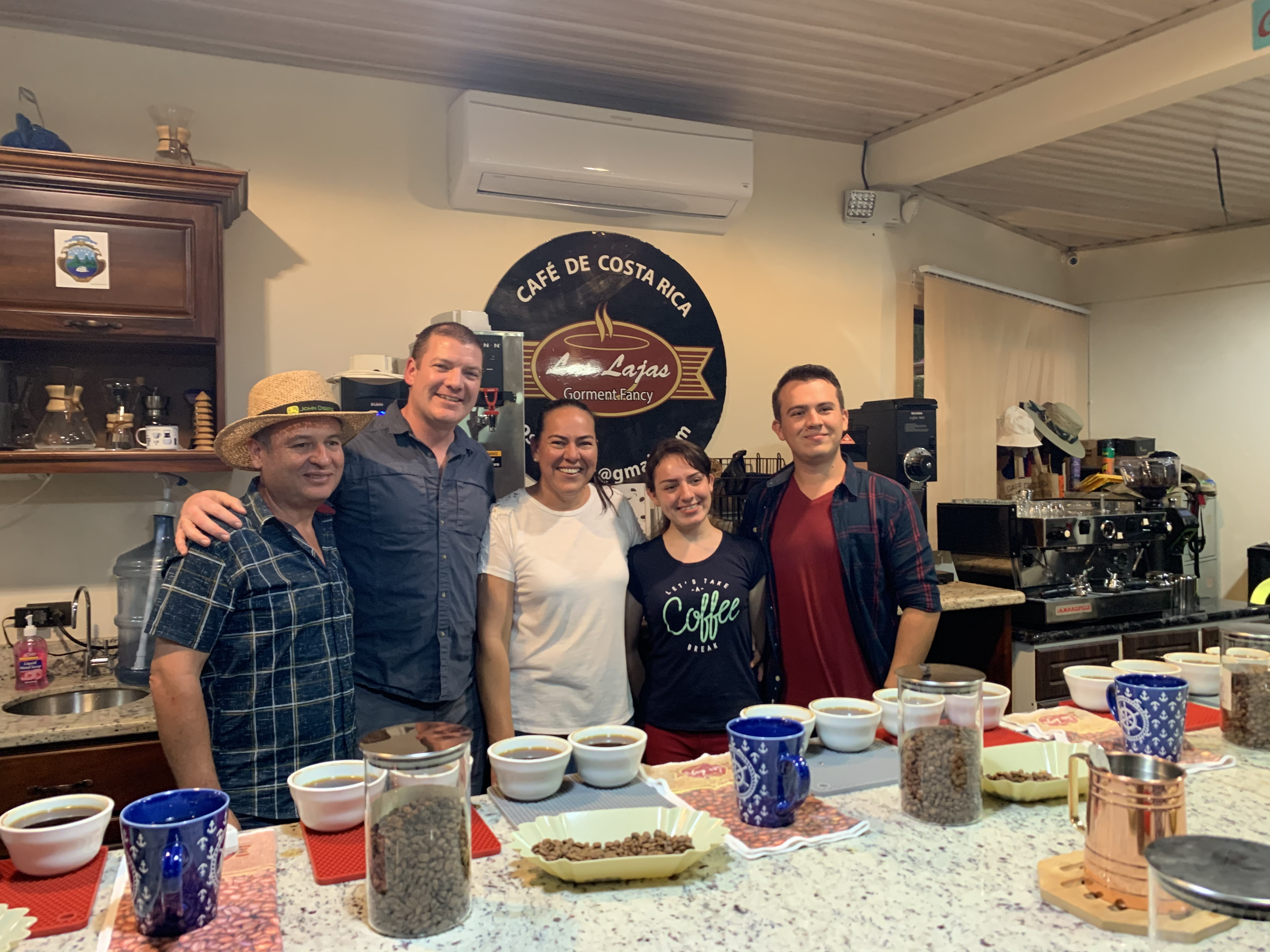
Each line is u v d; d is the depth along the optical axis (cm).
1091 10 269
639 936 93
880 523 226
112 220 236
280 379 166
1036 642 314
